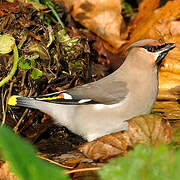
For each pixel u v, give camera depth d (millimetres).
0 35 9828
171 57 13883
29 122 9977
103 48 13469
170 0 15039
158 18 14867
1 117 9773
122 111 9102
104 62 13320
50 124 9984
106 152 8281
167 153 4836
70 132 9969
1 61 9953
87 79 11445
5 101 9844
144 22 15000
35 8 10734
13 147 4102
